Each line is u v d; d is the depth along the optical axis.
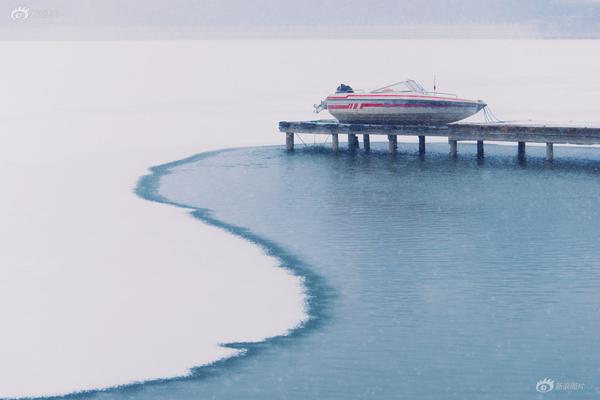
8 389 15.21
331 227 25.91
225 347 16.81
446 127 36.94
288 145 42.34
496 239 24.16
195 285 20.48
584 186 31.47
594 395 14.66
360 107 39.75
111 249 23.81
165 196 31.14
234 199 30.45
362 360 16.11
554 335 17.08
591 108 58.50
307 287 20.20
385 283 20.39
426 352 16.41
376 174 34.84
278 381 15.35
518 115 55.00
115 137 48.09
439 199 29.66
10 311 18.91
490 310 18.47
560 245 23.42
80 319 18.38
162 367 15.99
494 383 15.12
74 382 15.45
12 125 53.75
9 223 27.08
